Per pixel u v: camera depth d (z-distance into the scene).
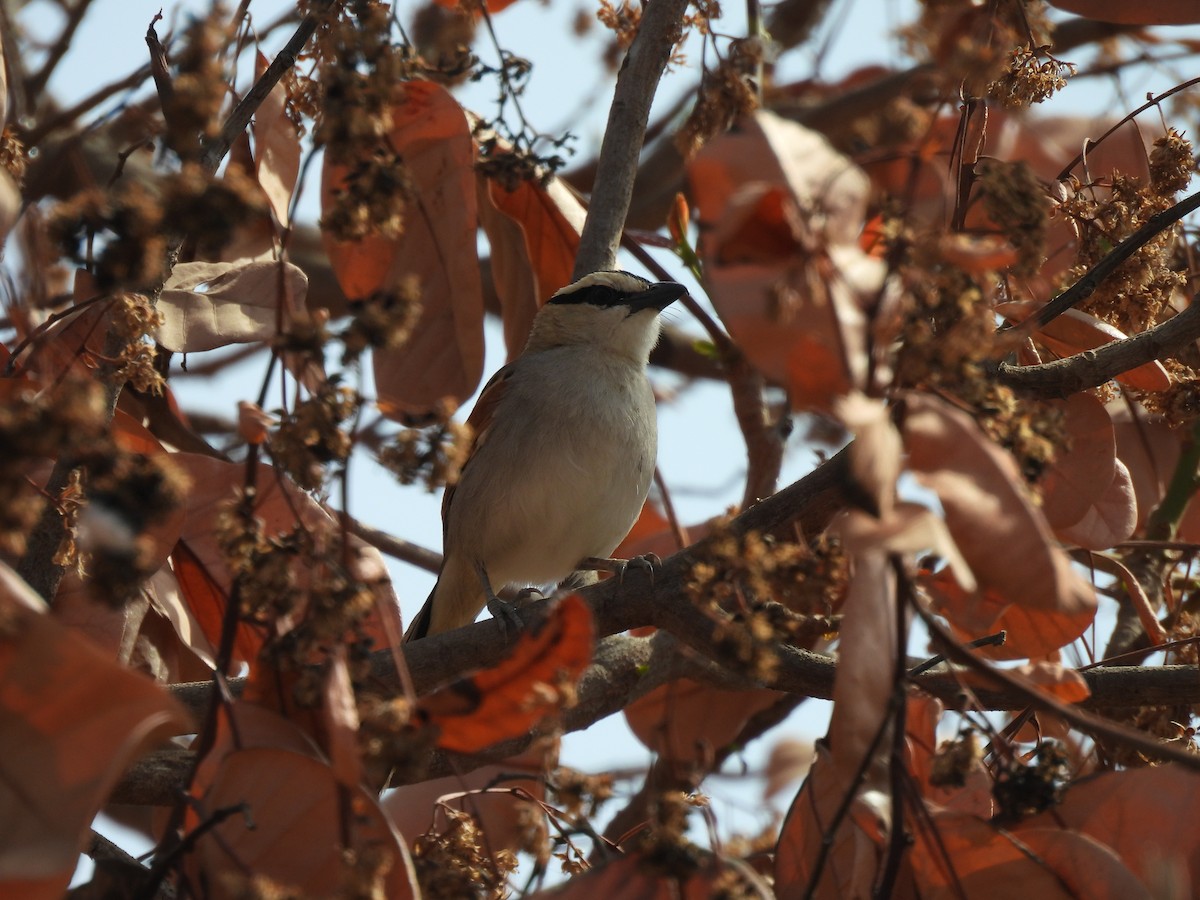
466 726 5.96
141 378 7.17
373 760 5.55
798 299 4.81
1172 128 8.67
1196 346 9.64
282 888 5.09
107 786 4.49
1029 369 8.11
